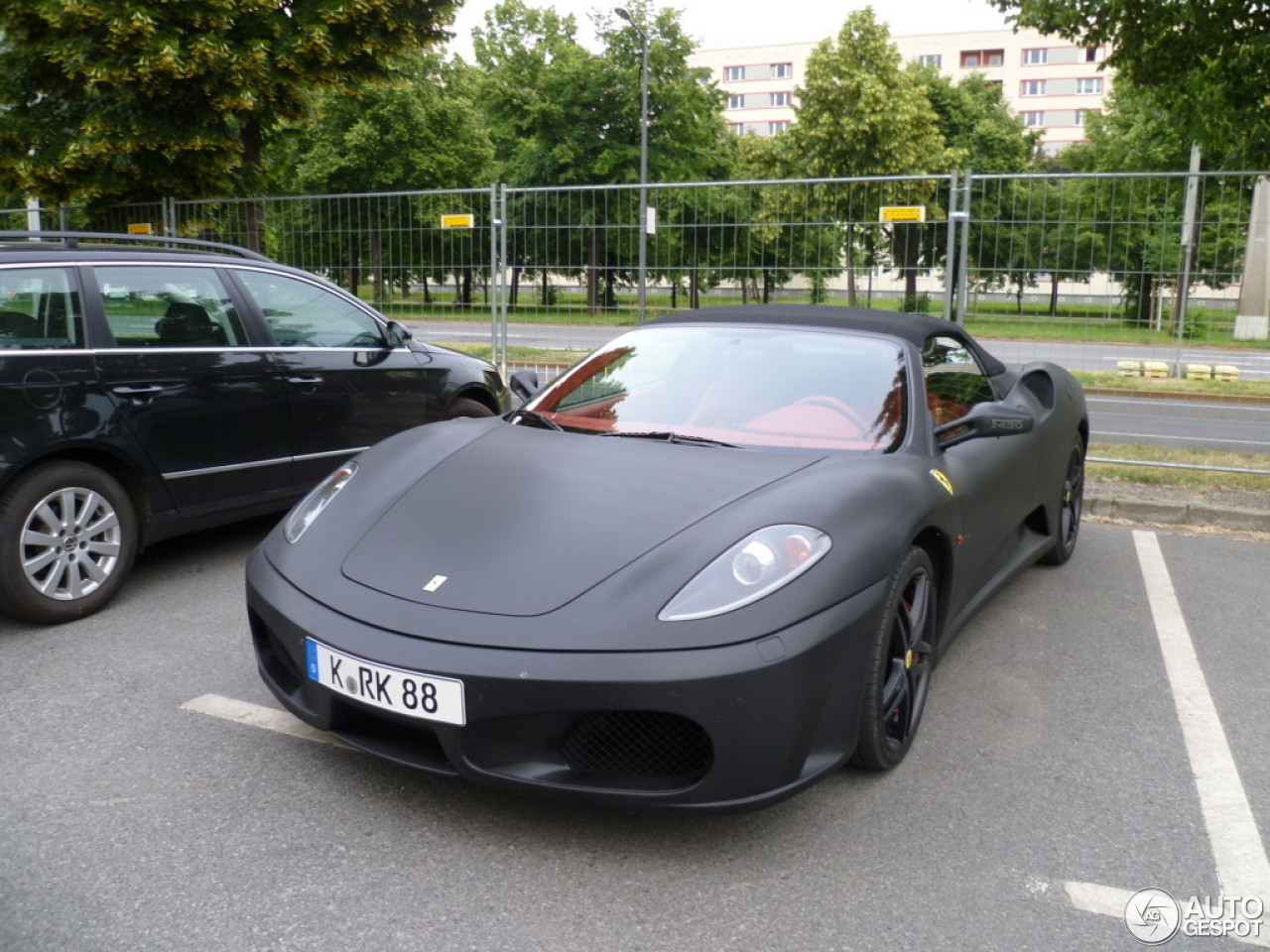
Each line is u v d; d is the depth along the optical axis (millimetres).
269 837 2475
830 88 29953
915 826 2576
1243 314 6695
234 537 5266
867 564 2520
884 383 3355
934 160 30203
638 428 3271
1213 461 7309
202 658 3613
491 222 8523
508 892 2264
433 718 2303
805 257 7496
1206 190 6637
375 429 5273
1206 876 2383
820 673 2348
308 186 30797
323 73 10281
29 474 3795
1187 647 3904
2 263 3785
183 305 4402
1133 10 6355
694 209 7766
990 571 3865
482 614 2346
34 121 10094
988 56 75438
